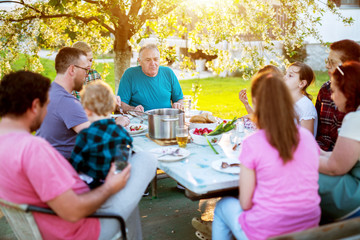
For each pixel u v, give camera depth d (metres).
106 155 1.71
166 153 2.15
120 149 1.64
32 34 4.04
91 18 4.09
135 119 3.21
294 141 1.47
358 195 1.75
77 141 1.73
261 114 1.51
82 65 2.36
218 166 1.96
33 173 1.36
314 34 4.48
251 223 1.55
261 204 1.52
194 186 1.72
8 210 1.51
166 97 3.70
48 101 1.57
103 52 4.90
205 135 2.44
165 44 4.81
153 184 3.22
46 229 1.50
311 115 2.63
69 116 2.22
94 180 1.76
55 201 1.39
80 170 1.76
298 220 1.51
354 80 1.79
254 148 1.50
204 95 8.93
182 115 2.51
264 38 4.52
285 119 1.46
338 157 1.76
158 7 4.36
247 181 1.54
